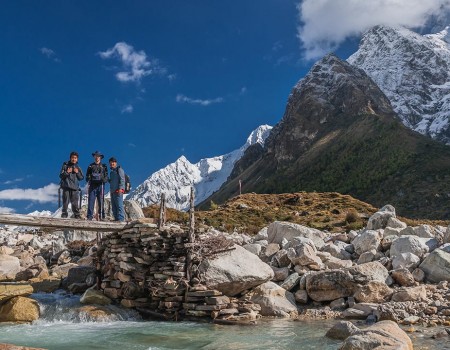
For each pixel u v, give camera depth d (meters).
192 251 17.16
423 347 11.14
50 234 38.38
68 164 19.23
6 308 15.99
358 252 21.88
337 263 19.97
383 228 26.05
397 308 15.20
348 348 9.75
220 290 16.81
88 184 20.03
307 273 18.34
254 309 16.50
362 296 16.59
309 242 21.20
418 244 20.03
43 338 13.21
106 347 12.05
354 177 181.38
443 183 149.25
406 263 19.05
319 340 12.39
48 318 16.03
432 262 18.52
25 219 17.25
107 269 18.75
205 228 29.55
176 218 39.91
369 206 52.72
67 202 19.12
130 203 34.25
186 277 16.97
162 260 17.83
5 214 16.97
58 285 20.61
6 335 13.62
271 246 21.84
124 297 17.44
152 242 17.81
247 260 17.66
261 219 44.75
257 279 17.11
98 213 20.06
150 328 14.63
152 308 17.05
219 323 15.33
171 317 16.23
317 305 17.41
